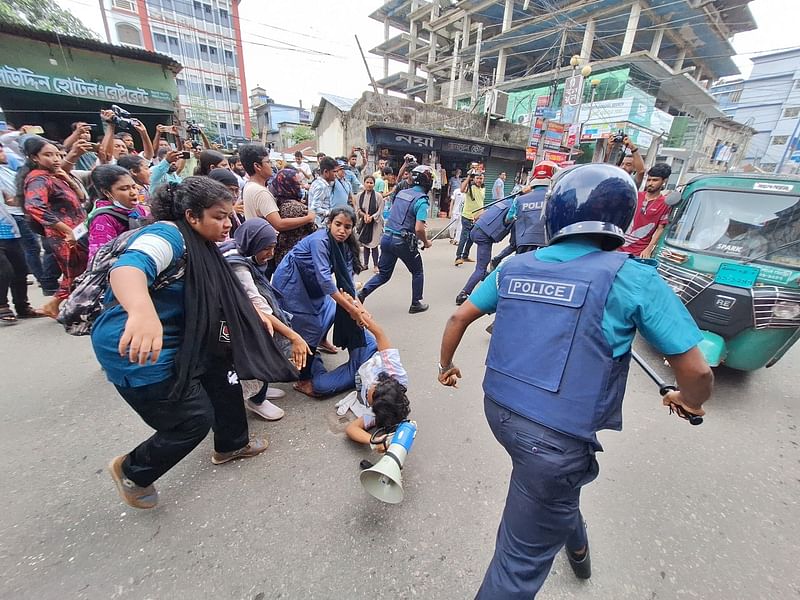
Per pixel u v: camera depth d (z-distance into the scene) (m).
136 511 1.71
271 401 2.64
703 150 26.64
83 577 1.42
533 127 11.77
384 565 1.53
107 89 10.70
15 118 10.71
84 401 2.48
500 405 1.13
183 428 1.51
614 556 1.61
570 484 1.02
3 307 3.53
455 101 22.47
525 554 1.08
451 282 5.73
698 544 1.69
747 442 2.42
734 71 25.66
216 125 27.48
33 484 1.83
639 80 19.06
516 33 20.12
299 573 1.48
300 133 30.81
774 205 2.85
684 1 16.69
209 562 1.50
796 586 1.52
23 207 3.04
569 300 1.02
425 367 3.18
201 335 1.46
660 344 0.98
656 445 2.36
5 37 9.34
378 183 8.31
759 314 2.63
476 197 6.49
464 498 1.87
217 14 27.64
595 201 1.07
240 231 2.14
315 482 1.93
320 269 2.40
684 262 3.12
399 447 1.78
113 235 2.50
